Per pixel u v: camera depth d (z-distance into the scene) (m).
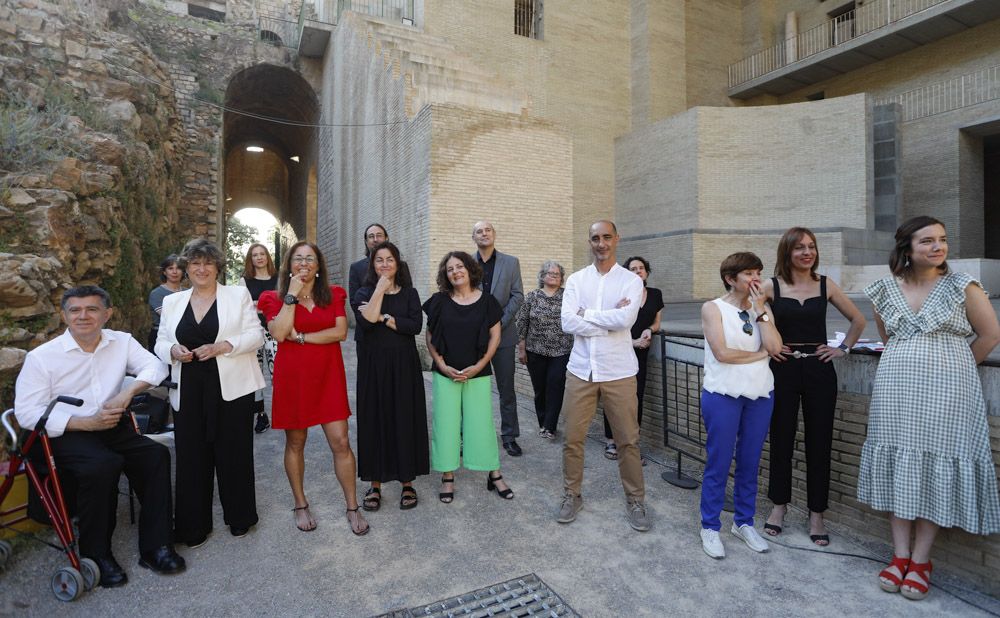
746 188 17.52
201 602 2.71
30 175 5.99
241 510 3.36
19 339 4.12
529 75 19.14
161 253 10.12
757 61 22.12
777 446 3.34
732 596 2.76
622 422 3.51
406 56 12.34
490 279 5.01
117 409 2.95
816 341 3.24
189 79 16.89
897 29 17.34
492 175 9.68
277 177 29.84
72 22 10.04
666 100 20.78
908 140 18.05
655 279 18.83
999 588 2.67
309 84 19.11
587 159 20.27
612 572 3.00
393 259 3.67
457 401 3.93
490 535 3.42
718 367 3.20
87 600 2.71
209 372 3.23
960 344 2.72
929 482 2.69
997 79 16.41
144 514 3.01
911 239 2.82
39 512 2.90
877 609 2.63
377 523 3.58
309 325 3.37
